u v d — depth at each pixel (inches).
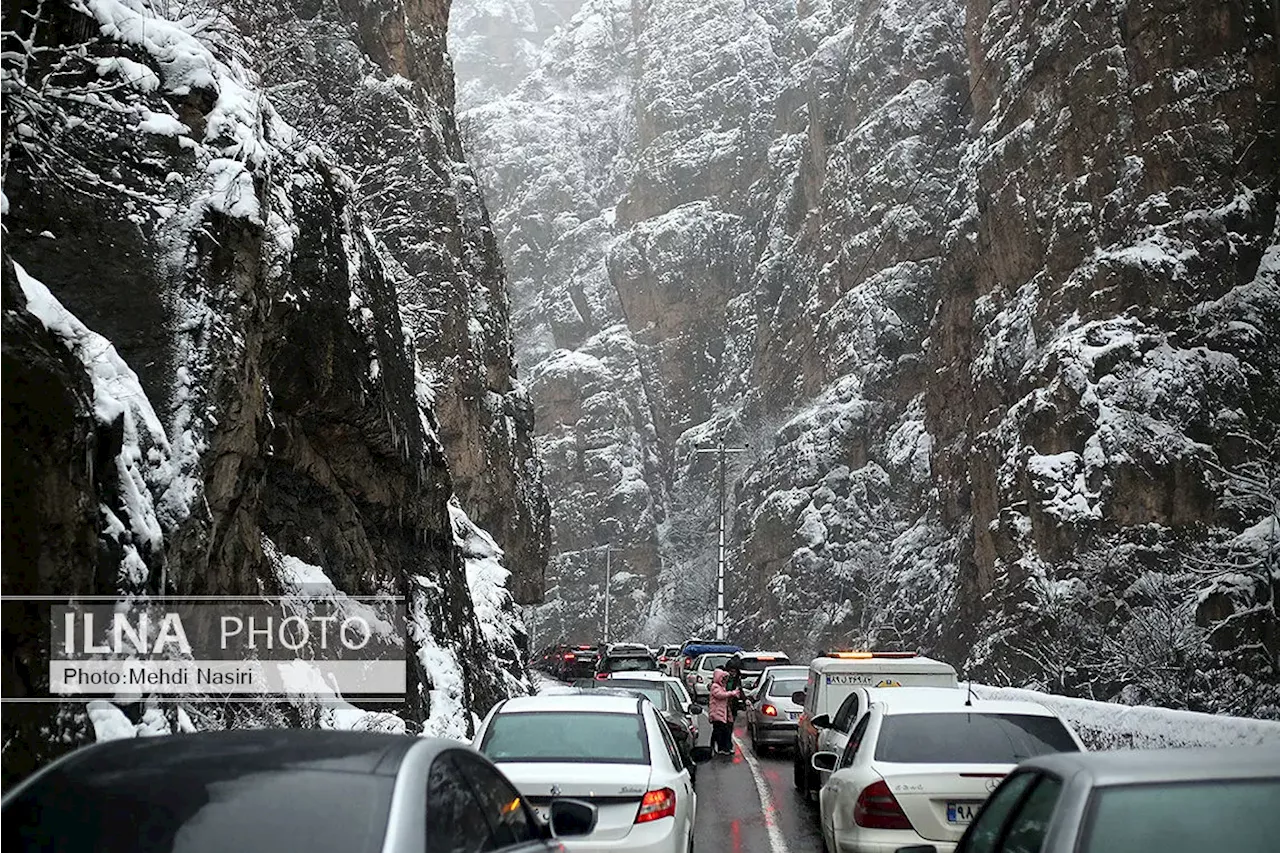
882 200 3129.9
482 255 1889.8
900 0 3336.6
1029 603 1488.7
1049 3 1916.8
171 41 514.0
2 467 332.2
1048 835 184.1
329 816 166.7
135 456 400.8
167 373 445.1
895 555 2466.8
